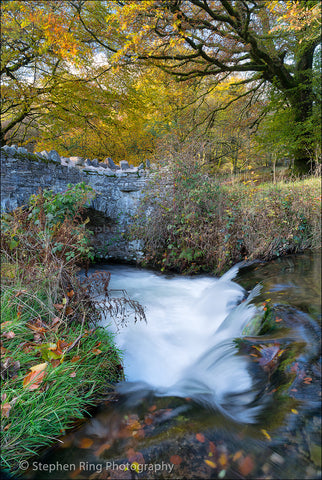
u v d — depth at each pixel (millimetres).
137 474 1582
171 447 1729
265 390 2113
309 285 3746
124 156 13719
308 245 5531
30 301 3031
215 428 1846
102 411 2299
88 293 3359
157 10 7281
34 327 2570
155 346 3492
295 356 2283
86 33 8828
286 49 10031
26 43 8500
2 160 4547
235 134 13508
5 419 1836
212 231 6180
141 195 7551
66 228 3865
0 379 2086
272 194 5914
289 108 11047
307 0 8164
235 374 2406
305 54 10789
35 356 2434
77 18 8297
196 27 8680
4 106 9867
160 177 7039
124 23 6977
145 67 10156
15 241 3516
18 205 4871
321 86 10086
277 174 7895
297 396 1896
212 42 9281
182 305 4844
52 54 8812
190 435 1807
